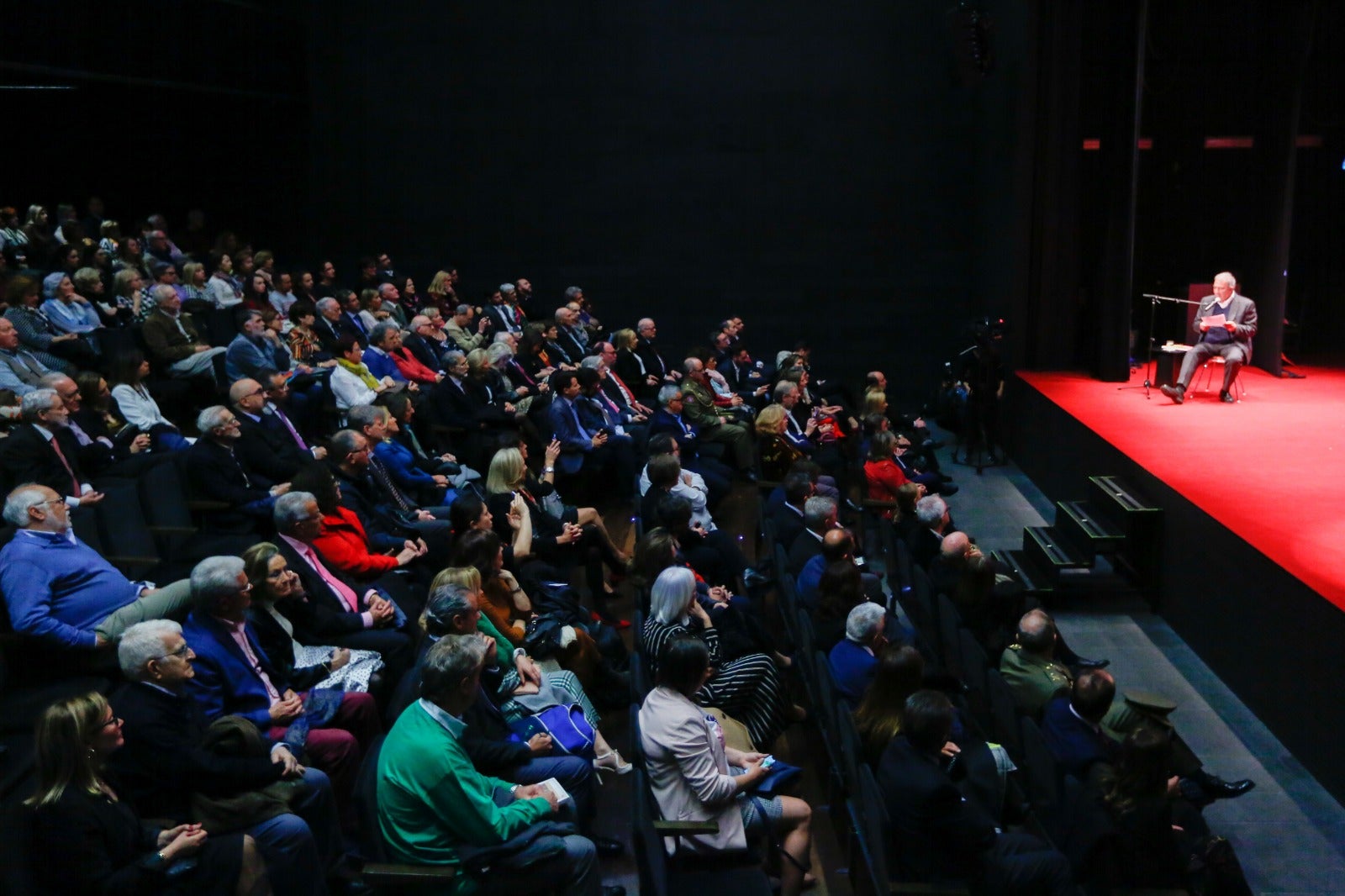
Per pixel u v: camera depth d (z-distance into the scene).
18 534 4.83
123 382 7.57
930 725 4.01
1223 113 13.31
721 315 15.58
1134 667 7.63
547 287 15.69
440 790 3.82
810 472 7.32
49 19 10.62
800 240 15.31
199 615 4.47
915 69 14.83
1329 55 12.77
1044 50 11.84
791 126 15.09
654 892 3.51
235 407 6.91
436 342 11.09
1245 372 12.24
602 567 7.47
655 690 4.18
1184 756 5.62
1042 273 12.32
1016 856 4.14
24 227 11.62
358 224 15.66
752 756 4.49
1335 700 5.98
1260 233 12.01
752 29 14.95
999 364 12.23
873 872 4.26
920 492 7.81
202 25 12.91
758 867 4.10
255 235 15.68
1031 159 12.09
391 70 15.32
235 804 3.85
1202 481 8.23
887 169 15.07
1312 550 6.76
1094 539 8.50
